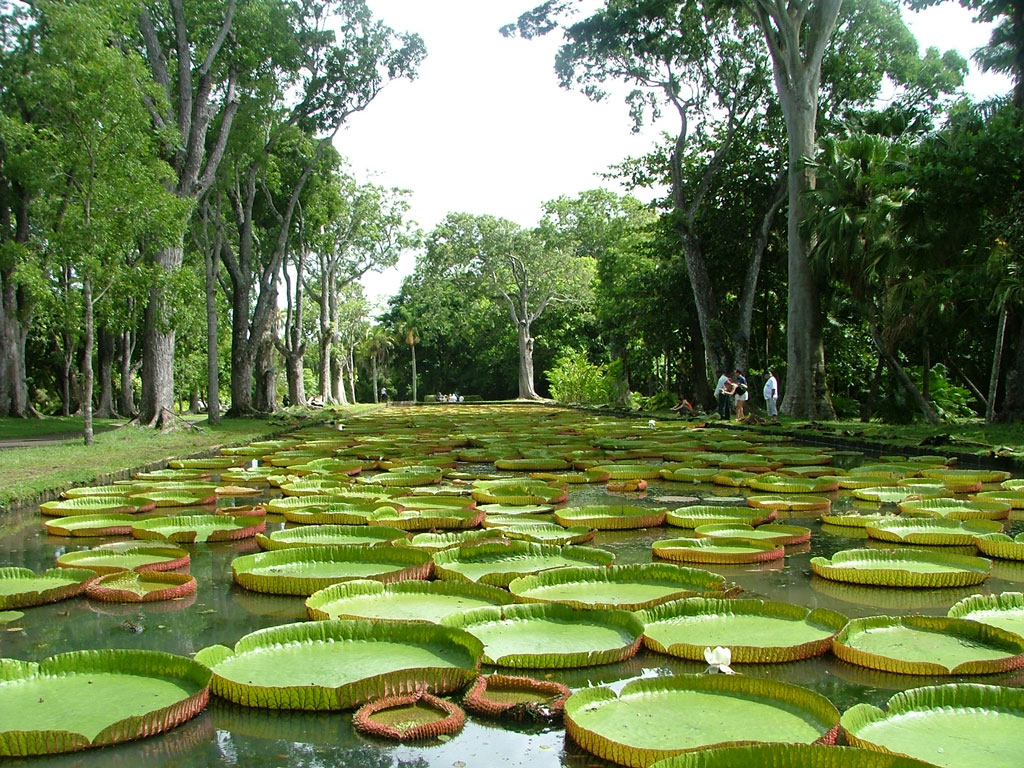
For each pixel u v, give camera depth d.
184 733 2.85
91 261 12.65
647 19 22.88
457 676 3.21
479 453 12.33
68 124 12.71
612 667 3.44
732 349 25.34
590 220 45.41
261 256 31.25
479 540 5.61
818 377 20.84
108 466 9.95
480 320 56.41
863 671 3.37
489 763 2.60
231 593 4.76
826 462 11.14
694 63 25.09
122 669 3.31
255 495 8.52
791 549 5.81
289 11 20.62
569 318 52.84
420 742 2.77
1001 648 3.49
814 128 21.69
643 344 34.66
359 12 24.17
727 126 25.75
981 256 16.38
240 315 24.31
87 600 4.63
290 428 19.95
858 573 4.86
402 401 61.19
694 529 6.45
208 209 21.83
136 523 6.54
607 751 2.56
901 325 18.06
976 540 5.59
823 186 19.67
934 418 18.12
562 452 12.22
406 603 4.27
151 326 16.95
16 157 13.65
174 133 14.16
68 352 28.78
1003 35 16.78
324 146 25.48
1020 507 7.21
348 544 5.55
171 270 15.04
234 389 24.36
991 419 17.86
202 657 3.31
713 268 26.61
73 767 2.59
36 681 3.21
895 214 16.66
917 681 3.25
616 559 5.55
